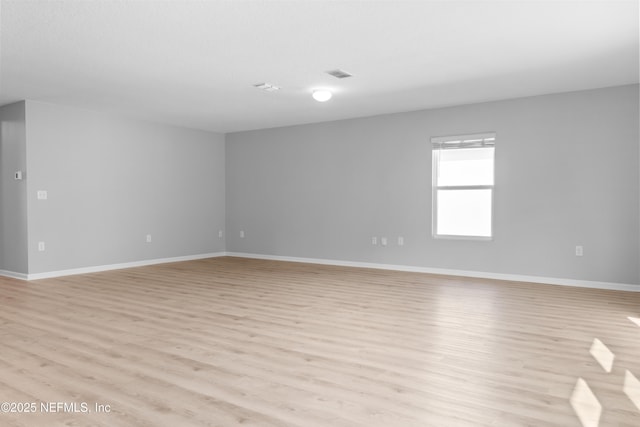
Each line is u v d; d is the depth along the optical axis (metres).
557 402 2.32
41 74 4.88
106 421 2.12
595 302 4.70
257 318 4.04
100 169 6.92
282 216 8.23
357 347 3.22
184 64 4.57
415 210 6.82
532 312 4.26
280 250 8.27
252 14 3.36
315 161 7.80
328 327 3.74
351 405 2.29
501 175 6.14
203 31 3.69
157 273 6.66
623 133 5.39
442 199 6.65
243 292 5.23
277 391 2.46
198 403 2.31
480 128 6.29
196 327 3.74
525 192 5.99
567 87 5.50
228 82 5.25
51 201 6.33
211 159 8.71
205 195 8.61
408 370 2.78
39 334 3.54
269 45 4.03
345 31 3.71
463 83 5.30
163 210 7.86
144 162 7.55
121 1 3.13
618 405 2.29
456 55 4.32
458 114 6.45
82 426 2.07
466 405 2.29
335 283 5.81
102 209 6.96
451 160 6.56
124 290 5.34
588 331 3.63
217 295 5.05
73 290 5.34
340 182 7.53
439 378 2.64
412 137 6.82
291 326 3.77
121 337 3.46
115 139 7.12
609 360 2.96
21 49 4.09
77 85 5.34
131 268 7.20
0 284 5.75
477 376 2.68
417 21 3.51
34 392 2.45
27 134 6.06
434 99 6.09
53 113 6.34
